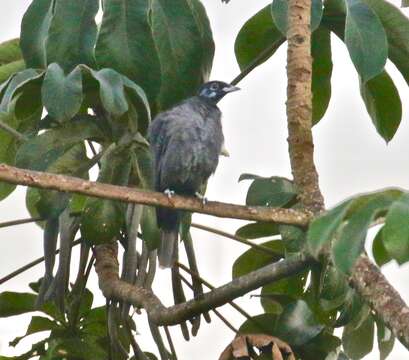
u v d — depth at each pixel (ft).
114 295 39.88
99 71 36.45
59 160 39.47
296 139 35.70
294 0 36.68
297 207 39.40
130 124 39.01
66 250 40.16
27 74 36.35
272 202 40.14
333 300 38.93
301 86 36.09
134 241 39.88
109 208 39.24
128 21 39.01
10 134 43.27
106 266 41.45
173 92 40.68
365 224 24.59
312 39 43.86
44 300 40.14
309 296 41.88
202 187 42.22
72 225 42.27
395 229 23.47
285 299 41.63
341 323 38.86
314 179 35.09
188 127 40.37
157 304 37.65
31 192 45.42
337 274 38.01
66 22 39.19
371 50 37.06
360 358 42.70
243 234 44.37
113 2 39.04
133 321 41.98
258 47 43.78
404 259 23.27
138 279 40.19
